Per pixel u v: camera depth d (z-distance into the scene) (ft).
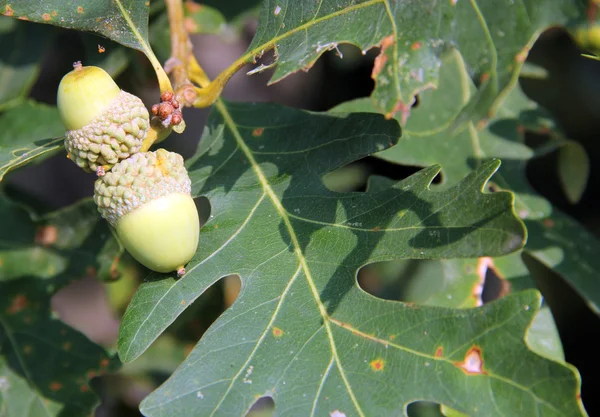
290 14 0.75
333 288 0.73
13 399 0.90
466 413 0.67
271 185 0.79
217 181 0.80
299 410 0.69
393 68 0.73
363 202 0.75
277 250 0.75
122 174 0.71
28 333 0.92
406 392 0.69
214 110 0.85
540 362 0.66
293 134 0.82
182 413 0.69
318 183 0.78
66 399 0.91
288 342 0.72
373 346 0.71
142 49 0.78
